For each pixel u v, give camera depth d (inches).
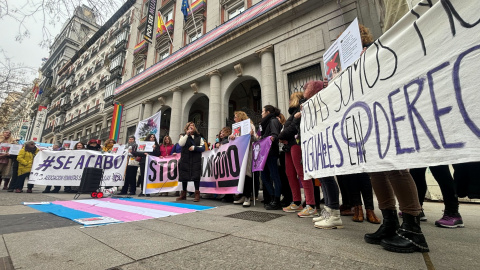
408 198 59.5
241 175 151.4
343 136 74.8
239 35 379.6
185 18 548.1
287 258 54.0
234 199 173.8
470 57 39.8
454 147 40.1
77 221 96.0
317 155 92.4
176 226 89.7
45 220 101.3
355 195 103.1
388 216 65.9
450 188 89.0
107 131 775.1
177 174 218.4
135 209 134.0
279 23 345.7
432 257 53.2
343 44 146.3
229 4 483.2
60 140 1187.9
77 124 990.4
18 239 71.3
